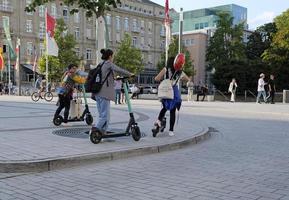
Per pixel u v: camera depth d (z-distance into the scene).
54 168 6.43
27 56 65.38
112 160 7.22
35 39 66.50
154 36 89.19
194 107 21.91
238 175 6.16
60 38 54.62
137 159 7.39
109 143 8.20
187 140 9.03
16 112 15.24
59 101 10.92
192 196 4.98
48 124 11.16
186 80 9.48
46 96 27.88
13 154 6.77
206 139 10.18
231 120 14.86
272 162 7.23
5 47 62.16
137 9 85.31
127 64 67.12
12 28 63.44
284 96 29.48
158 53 89.81
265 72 57.72
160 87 9.18
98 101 8.14
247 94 46.44
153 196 4.97
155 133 9.29
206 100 32.97
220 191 5.23
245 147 8.91
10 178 5.84
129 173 6.26
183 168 6.66
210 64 69.31
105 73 8.02
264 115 17.12
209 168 6.67
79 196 4.96
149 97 36.34
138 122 12.16
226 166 6.84
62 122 11.19
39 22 67.00
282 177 6.07
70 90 10.85
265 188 5.41
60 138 8.66
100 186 5.45
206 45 88.44
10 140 8.23
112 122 11.82
